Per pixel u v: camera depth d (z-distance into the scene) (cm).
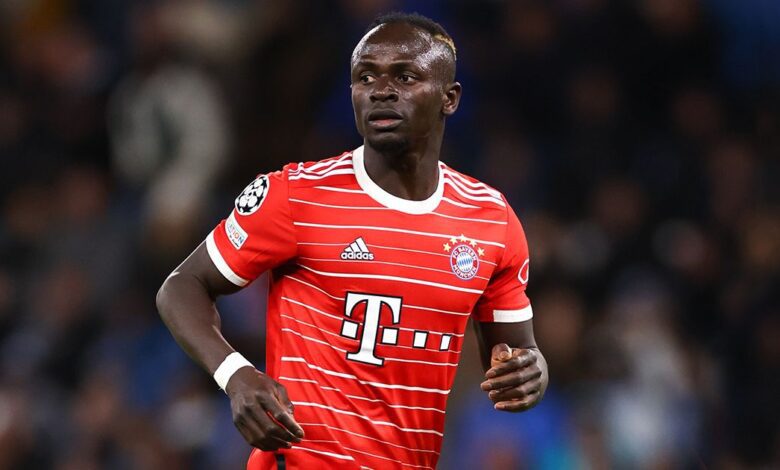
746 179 3572
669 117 3794
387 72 1497
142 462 2977
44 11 4462
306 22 3953
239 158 3834
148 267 3425
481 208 1574
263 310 3138
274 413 1404
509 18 3900
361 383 1495
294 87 3872
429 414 1536
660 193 3572
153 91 3794
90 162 4022
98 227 3684
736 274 3350
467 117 3775
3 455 3062
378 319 1499
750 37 3941
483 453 2731
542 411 2828
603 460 2728
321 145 3803
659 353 2962
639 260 3406
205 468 2942
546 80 3819
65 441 3112
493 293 1603
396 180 1523
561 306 2986
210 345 1474
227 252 1509
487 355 1653
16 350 3384
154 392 3181
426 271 1515
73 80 4200
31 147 4038
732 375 3139
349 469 1486
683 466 2844
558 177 3622
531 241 3194
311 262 1504
